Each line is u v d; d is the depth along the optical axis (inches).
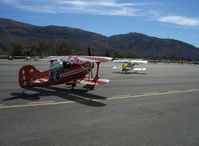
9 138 223.6
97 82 484.7
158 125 283.1
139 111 349.4
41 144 212.4
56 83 472.7
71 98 424.5
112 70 1212.5
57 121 282.0
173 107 387.5
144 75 1007.0
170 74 1131.9
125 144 220.1
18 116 296.5
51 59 509.7
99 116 312.0
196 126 284.4
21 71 427.5
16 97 411.8
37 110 329.4
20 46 3324.3
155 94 514.6
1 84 555.5
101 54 4020.7
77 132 247.1
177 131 263.3
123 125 277.3
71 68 486.6
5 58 2320.4
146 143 224.7
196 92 569.3
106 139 230.7
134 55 4288.9
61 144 214.1
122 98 448.8
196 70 1619.1
